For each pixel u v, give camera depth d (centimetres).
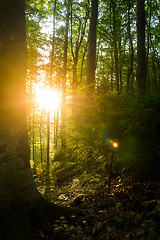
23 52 311
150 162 292
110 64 2050
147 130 279
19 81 300
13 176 277
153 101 285
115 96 372
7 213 256
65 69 1358
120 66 1391
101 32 1571
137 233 244
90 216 311
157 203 281
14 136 287
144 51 809
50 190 668
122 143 319
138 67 815
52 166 939
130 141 291
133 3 1230
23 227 248
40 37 1037
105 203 350
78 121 428
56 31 1312
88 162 445
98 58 1881
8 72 284
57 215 307
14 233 238
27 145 313
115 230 263
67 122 452
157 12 1392
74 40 1777
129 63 1403
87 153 436
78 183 609
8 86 285
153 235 231
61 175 779
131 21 1300
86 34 1808
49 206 312
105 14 1517
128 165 329
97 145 382
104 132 361
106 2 1420
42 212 289
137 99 323
